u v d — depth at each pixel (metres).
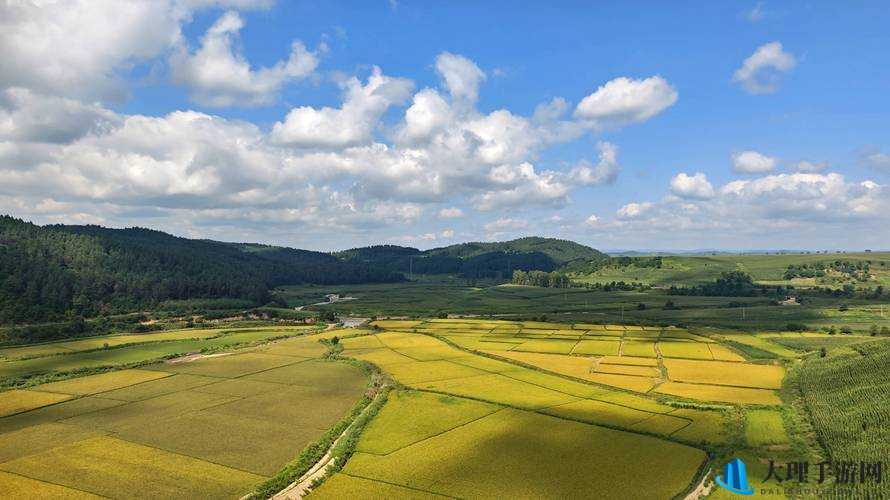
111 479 69.62
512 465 71.69
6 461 76.12
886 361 114.94
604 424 88.56
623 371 132.25
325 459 76.38
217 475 70.81
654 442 79.88
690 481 65.81
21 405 105.44
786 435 82.88
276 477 68.75
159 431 89.31
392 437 83.69
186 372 137.00
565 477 67.50
